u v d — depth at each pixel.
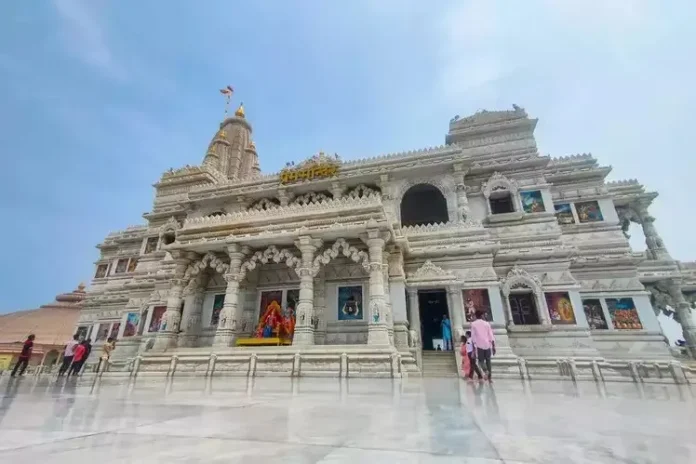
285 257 22.97
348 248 21.77
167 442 3.48
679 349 31.94
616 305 26.64
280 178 34.72
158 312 32.38
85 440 3.54
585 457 2.95
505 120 35.03
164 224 41.69
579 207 31.50
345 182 32.31
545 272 26.56
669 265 30.06
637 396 9.48
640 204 33.94
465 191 30.92
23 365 20.66
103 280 44.88
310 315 20.73
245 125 69.81
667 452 3.08
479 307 24.52
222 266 24.45
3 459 2.81
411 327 24.86
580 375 21.09
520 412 5.74
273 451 3.16
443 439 3.66
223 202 36.09
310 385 12.52
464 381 14.73
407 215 39.56
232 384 13.07
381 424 4.53
